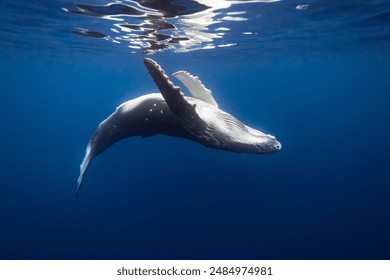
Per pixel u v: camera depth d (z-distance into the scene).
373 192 35.34
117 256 24.30
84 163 7.88
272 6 11.74
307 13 12.93
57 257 23.89
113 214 31.42
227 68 38.97
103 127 8.16
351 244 26.00
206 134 6.17
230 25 14.55
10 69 41.16
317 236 26.92
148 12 11.66
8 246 25.39
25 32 17.03
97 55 26.03
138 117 7.21
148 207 32.16
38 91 74.25
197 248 25.27
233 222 28.95
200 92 8.08
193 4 10.76
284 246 25.53
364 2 11.65
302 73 46.03
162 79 5.12
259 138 6.18
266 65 36.09
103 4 10.88
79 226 29.17
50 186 39.25
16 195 36.50
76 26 14.78
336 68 40.41
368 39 19.94
